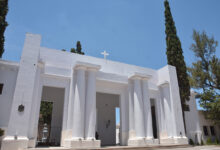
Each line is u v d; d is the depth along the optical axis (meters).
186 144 15.59
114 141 19.92
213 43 23.03
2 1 14.38
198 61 23.06
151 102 21.16
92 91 13.79
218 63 22.06
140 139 14.41
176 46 20.77
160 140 16.72
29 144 11.45
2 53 14.50
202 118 21.25
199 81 22.38
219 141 20.77
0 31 14.08
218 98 19.27
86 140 12.30
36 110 12.67
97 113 19.98
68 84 14.16
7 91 12.27
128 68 17.89
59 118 18.36
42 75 13.49
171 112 17.16
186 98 19.09
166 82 17.77
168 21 22.08
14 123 11.08
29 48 12.91
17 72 12.89
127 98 16.44
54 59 14.59
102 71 16.39
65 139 12.62
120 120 16.12
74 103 13.12
